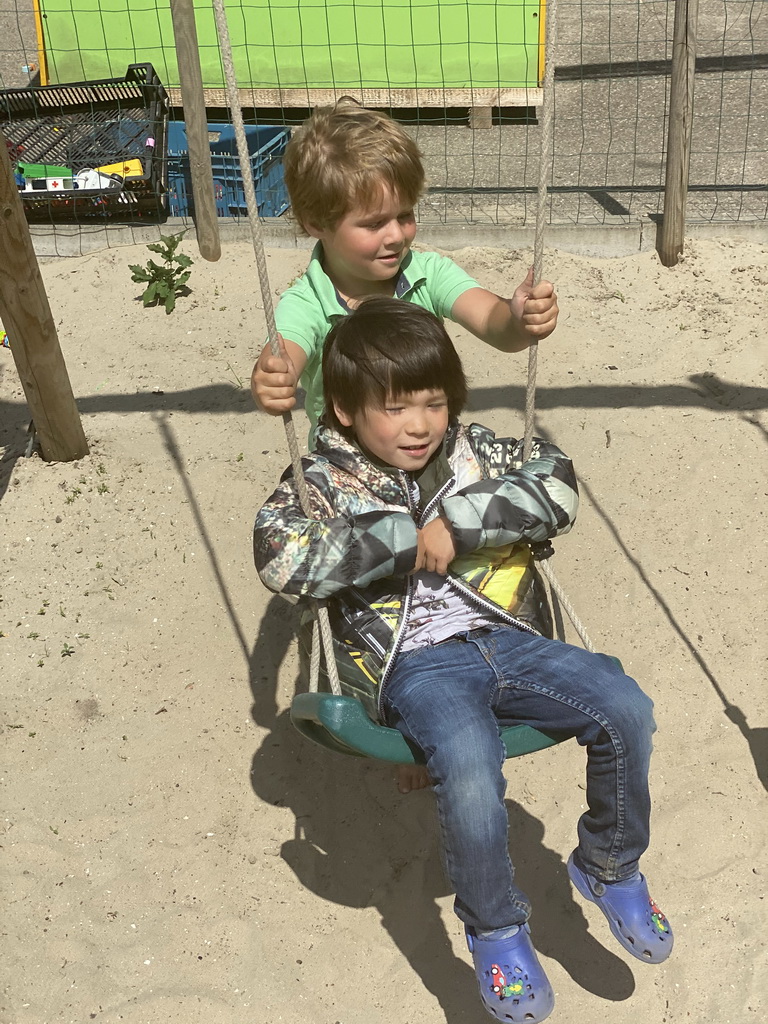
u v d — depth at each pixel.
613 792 2.17
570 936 2.90
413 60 7.51
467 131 7.77
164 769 3.35
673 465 4.34
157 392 4.84
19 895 3.03
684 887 2.98
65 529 4.20
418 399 2.22
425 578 2.34
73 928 2.95
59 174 6.30
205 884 3.04
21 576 4.04
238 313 5.30
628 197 6.36
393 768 3.34
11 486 4.39
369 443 2.31
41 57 7.49
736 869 3.02
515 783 3.28
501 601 2.36
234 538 4.11
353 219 2.44
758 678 3.54
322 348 2.65
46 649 3.76
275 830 3.18
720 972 2.80
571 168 7.05
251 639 3.75
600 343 5.01
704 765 3.29
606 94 8.26
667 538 4.03
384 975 2.83
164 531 4.17
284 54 7.43
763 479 4.25
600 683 2.17
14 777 3.36
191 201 6.38
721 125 7.63
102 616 3.86
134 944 2.90
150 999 2.79
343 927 2.94
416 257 2.72
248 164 2.11
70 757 3.41
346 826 3.18
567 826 3.16
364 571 2.18
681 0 4.95
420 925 2.93
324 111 2.49
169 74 7.44
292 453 2.24
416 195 2.48
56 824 3.21
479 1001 2.76
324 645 2.24
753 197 6.35
